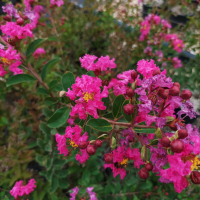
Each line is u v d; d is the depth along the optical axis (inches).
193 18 20.7
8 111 19.9
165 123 7.2
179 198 13.7
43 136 18.5
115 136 9.7
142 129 8.4
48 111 13.8
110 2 23.4
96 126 8.7
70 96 8.5
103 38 25.6
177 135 6.4
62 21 21.1
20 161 16.5
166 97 6.9
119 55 22.7
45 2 16.7
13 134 18.2
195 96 22.8
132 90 7.6
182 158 6.5
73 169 15.1
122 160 8.7
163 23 20.1
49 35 21.6
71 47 24.1
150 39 21.0
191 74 20.6
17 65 10.6
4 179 16.2
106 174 19.3
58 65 19.7
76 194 12.1
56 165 14.7
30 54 10.9
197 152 6.3
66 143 9.7
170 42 20.6
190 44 20.7
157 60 20.8
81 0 27.2
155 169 7.5
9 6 10.3
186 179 6.8
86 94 8.0
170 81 6.7
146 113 7.3
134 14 24.9
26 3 16.4
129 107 7.5
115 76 22.0
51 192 14.2
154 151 7.5
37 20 17.3
